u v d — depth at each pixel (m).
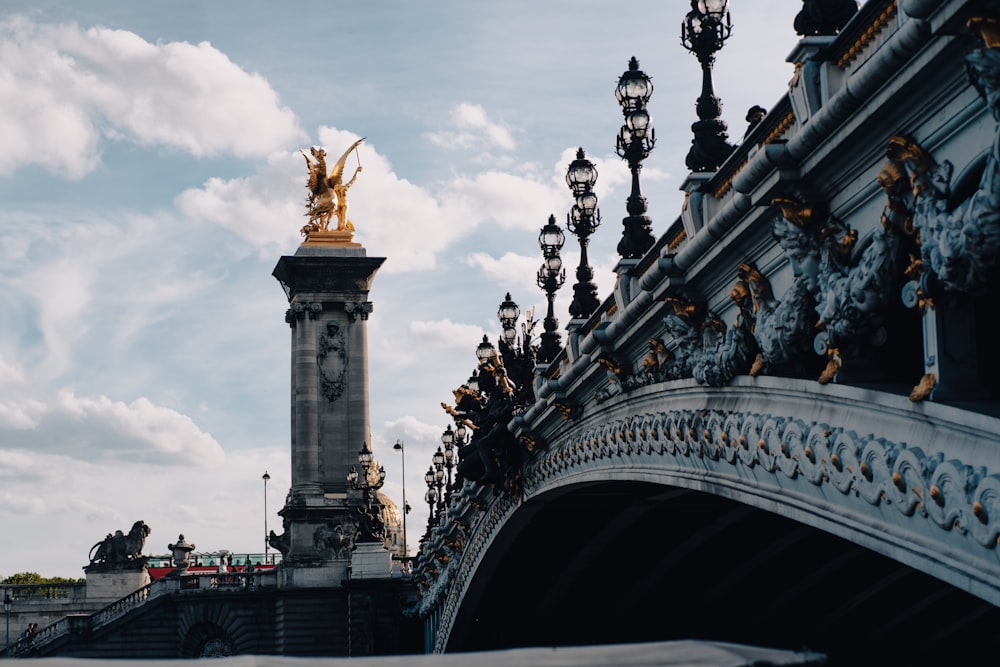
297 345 133.75
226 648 124.44
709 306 23.69
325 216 137.12
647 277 24.78
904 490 15.92
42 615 138.62
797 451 19.25
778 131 19.81
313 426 131.62
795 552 38.75
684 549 42.72
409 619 119.50
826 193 17.95
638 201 30.84
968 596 36.09
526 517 46.62
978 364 15.46
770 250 20.42
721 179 22.19
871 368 17.86
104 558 141.25
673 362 26.73
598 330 29.95
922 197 15.23
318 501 129.25
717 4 25.44
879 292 16.47
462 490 55.88
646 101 31.36
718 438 23.08
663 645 10.73
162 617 124.31
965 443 14.83
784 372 20.31
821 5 19.34
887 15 16.17
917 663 39.91
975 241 13.93
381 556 121.00
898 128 15.79
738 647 10.66
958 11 13.41
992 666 38.78
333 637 122.75
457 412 52.41
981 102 14.23
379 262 134.88
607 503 42.94
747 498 22.22
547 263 44.56
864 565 37.47
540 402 38.34
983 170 14.60
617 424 31.38
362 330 134.38
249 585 125.88
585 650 10.59
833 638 41.53
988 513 14.06
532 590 56.38
